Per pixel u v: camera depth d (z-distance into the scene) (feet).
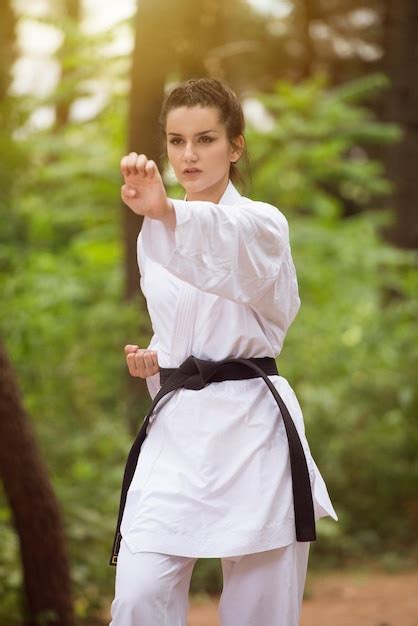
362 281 54.03
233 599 13.41
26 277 38.22
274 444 13.37
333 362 43.27
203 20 36.11
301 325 45.14
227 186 13.93
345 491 42.27
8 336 33.42
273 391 13.32
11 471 22.72
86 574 28.53
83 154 57.41
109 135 58.39
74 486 32.01
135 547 12.76
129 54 37.55
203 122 13.37
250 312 13.44
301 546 13.82
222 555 12.67
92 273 47.52
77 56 39.78
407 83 57.67
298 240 53.16
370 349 43.19
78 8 72.02
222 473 12.99
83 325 37.11
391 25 65.57
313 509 13.23
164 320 13.73
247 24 64.59
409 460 42.34
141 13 32.53
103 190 57.36
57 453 33.14
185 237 11.66
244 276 12.30
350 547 40.14
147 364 13.98
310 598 31.86
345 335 45.78
